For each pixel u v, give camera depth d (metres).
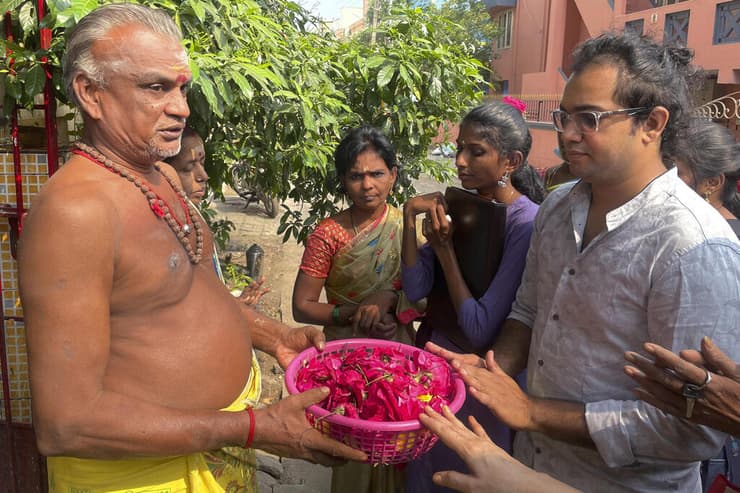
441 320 2.58
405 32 4.48
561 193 1.96
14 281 2.39
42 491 2.33
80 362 1.44
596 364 1.74
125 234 1.54
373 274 2.77
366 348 2.08
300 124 3.53
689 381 1.35
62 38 2.17
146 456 1.52
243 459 1.95
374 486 2.63
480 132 2.32
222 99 2.70
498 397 1.74
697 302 1.53
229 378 1.78
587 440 1.70
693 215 1.58
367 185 2.67
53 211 1.44
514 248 2.29
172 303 1.65
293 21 4.69
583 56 1.66
